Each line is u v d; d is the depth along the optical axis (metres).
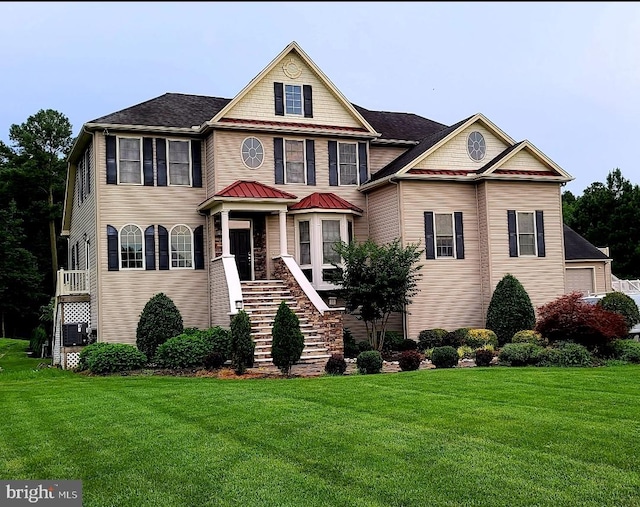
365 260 21.30
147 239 22.59
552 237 25.03
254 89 23.77
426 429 9.45
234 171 23.23
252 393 12.84
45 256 49.16
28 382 16.36
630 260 45.00
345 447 8.62
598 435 8.91
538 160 24.97
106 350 17.80
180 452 8.66
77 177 27.20
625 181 49.25
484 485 7.12
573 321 17.64
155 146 22.95
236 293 19.92
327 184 24.81
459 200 24.22
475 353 18.55
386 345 22.14
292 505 6.72
